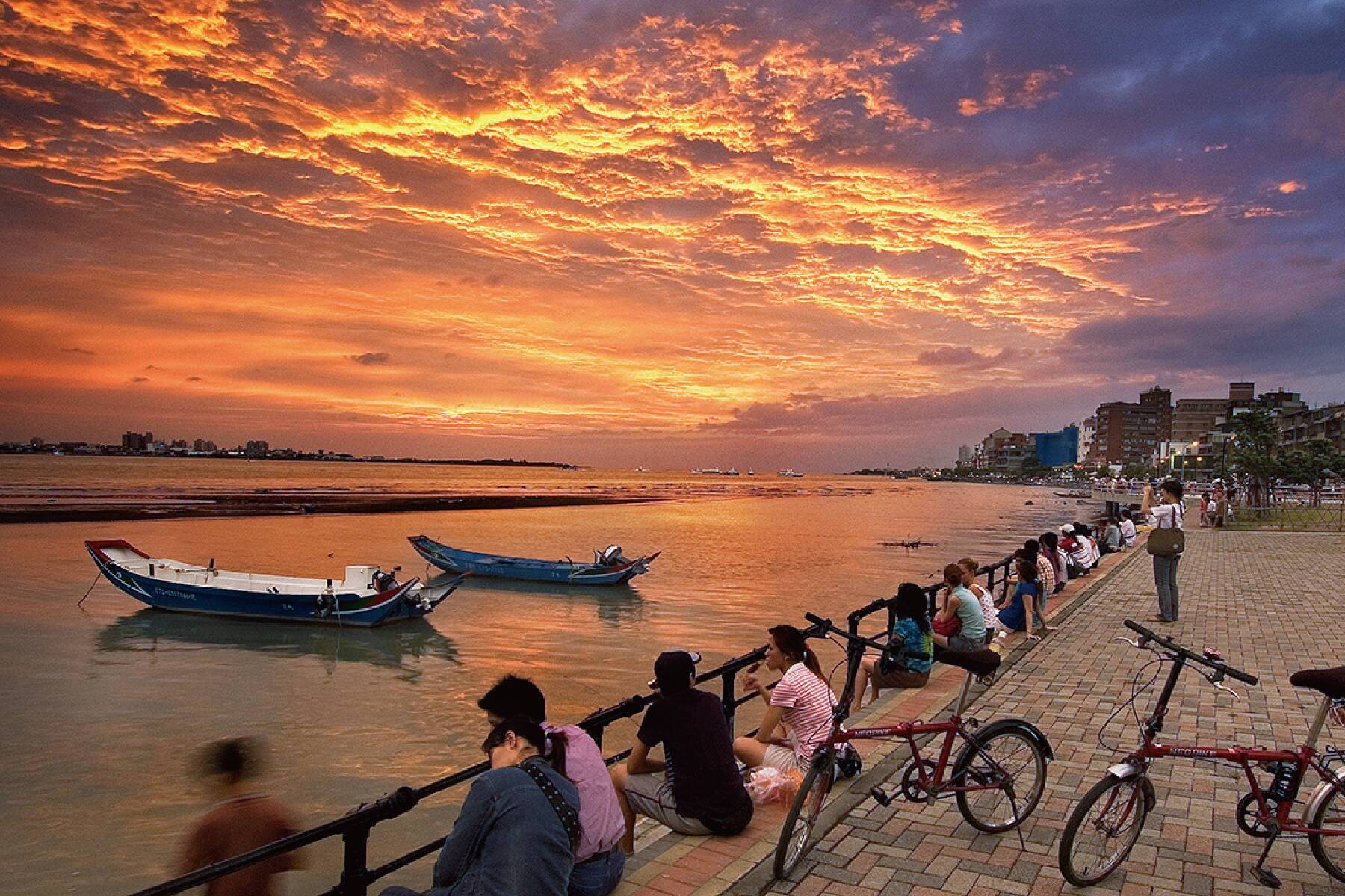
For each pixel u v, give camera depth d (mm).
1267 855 5461
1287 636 13445
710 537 56281
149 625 24172
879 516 86875
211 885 4793
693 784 5469
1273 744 7973
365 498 91250
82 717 14273
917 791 5980
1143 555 27312
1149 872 5328
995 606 15727
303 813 10062
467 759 12195
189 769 11680
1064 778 7023
